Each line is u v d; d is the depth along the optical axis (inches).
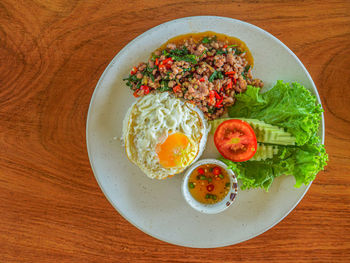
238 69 13.4
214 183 14.1
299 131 12.6
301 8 14.0
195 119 13.3
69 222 14.9
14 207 14.9
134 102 13.6
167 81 13.2
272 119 13.1
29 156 14.7
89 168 14.6
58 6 14.3
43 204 14.9
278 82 13.1
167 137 12.8
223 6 14.0
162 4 14.1
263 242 14.9
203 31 13.5
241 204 14.0
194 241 13.9
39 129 14.6
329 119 14.3
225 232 13.9
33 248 15.0
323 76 14.2
